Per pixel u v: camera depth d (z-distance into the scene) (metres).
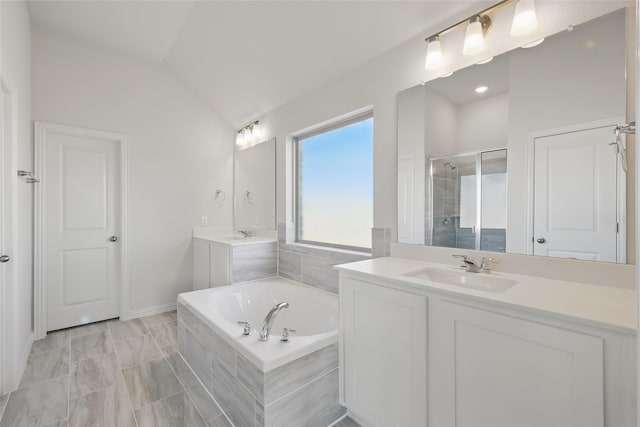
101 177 3.02
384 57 2.09
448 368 1.18
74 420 1.61
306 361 1.51
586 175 1.27
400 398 1.35
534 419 0.97
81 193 2.90
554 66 1.36
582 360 0.88
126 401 1.77
